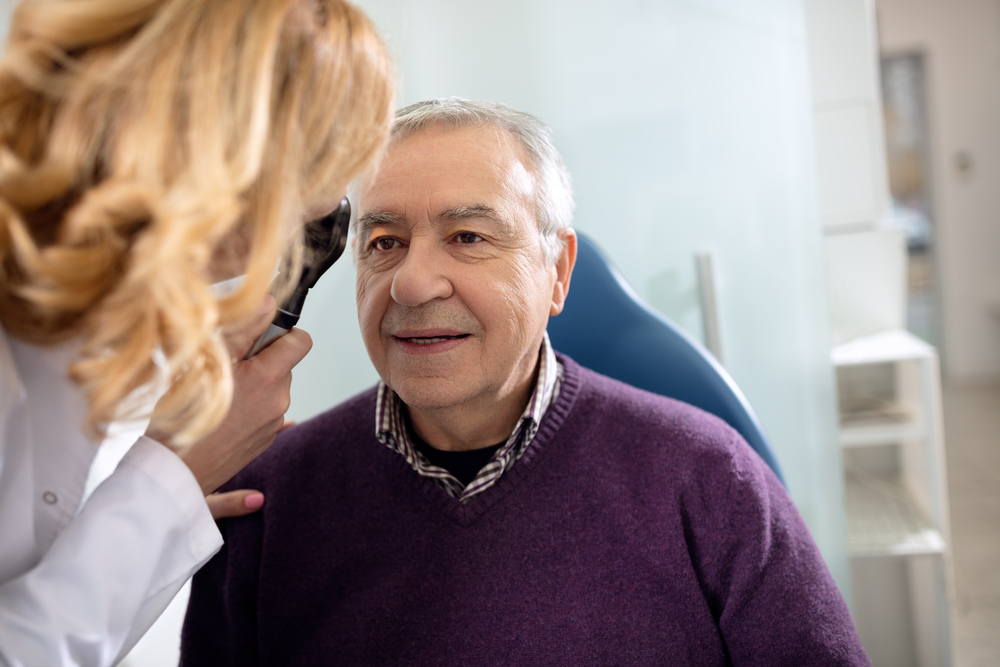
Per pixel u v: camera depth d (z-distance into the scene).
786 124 1.43
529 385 0.91
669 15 1.43
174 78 0.47
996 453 3.77
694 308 1.48
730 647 0.84
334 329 1.48
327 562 0.90
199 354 0.52
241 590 0.93
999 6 5.31
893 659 1.92
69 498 0.62
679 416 0.90
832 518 1.52
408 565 0.87
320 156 0.56
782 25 1.41
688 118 1.45
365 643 0.87
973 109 5.45
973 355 5.64
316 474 0.93
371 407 0.96
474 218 0.77
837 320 2.15
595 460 0.87
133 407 0.52
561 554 0.85
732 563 0.84
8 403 0.54
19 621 0.52
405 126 0.80
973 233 5.56
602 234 1.49
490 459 0.88
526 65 1.46
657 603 0.84
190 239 0.45
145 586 0.59
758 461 0.89
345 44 0.56
